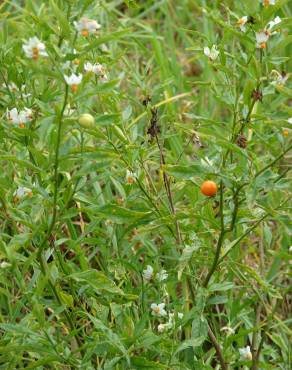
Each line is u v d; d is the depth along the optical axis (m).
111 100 1.13
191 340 1.03
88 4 1.01
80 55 0.96
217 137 1.06
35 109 1.08
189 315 1.06
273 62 1.03
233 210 1.04
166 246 1.13
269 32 1.01
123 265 1.14
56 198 0.98
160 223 1.11
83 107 1.02
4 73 1.13
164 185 1.15
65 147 0.99
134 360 1.00
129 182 1.09
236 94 1.06
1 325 1.00
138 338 1.01
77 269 1.13
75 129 1.02
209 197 1.02
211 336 1.12
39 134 0.99
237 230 1.18
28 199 1.02
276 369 1.20
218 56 1.11
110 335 1.00
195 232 1.13
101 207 1.02
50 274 1.00
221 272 1.17
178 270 1.07
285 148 1.06
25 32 1.10
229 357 1.13
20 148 1.17
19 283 1.05
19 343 1.04
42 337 1.01
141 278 1.13
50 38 1.04
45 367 1.15
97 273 1.01
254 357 1.14
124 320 1.07
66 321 1.13
